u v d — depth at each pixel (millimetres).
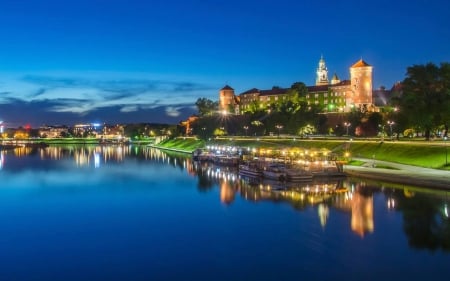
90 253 62656
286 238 68000
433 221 75250
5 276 54750
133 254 62031
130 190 116000
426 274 53750
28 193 112125
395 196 96625
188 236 70250
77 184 128750
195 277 54000
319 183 123625
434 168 127875
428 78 150500
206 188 118125
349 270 55281
